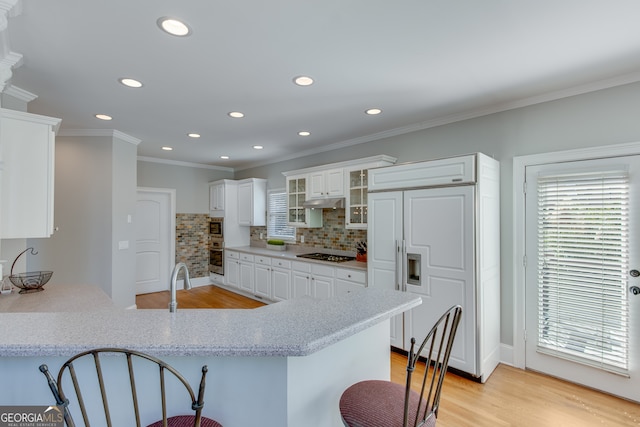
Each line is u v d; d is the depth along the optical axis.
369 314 1.38
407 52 2.10
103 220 3.80
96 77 2.41
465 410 2.29
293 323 1.25
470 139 3.26
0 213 2.04
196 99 2.87
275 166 5.81
